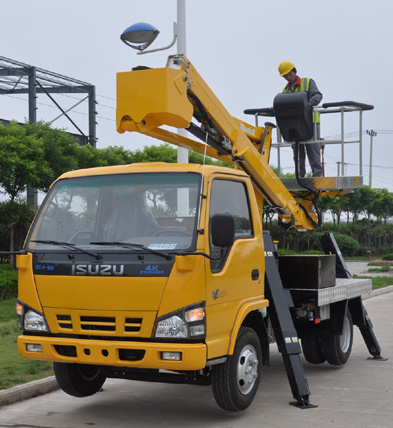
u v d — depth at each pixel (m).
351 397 7.23
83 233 6.00
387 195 63.22
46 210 6.23
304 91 8.87
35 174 19.83
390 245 64.44
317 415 6.46
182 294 5.45
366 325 9.44
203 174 5.90
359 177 8.98
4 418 6.36
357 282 9.05
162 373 6.19
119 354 5.62
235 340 6.04
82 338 5.74
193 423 6.18
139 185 6.05
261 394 7.40
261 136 8.41
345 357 8.97
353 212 59.47
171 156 29.80
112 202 6.05
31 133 20.81
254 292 6.55
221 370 6.05
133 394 7.37
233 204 6.39
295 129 8.51
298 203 8.90
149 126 6.48
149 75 6.26
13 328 11.01
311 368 8.97
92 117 35.34
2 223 19.36
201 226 5.66
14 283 14.88
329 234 9.81
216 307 5.74
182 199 5.84
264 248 7.08
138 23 6.52
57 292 5.78
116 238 5.88
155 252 5.54
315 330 8.41
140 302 5.51
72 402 7.00
